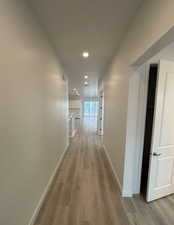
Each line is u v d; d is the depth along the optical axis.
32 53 1.58
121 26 1.91
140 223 1.63
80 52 2.88
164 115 1.88
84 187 2.36
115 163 2.74
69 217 1.70
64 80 3.91
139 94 2.00
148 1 1.30
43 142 2.01
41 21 1.80
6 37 1.07
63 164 3.31
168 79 1.85
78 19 1.76
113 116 3.04
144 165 2.44
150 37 1.26
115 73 2.87
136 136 2.07
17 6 1.23
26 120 1.43
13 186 1.18
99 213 1.77
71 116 5.87
